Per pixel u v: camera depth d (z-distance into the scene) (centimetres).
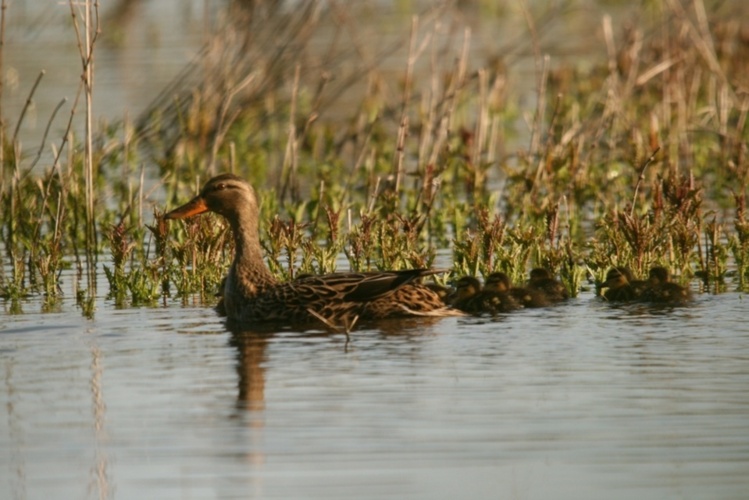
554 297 1361
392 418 921
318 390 996
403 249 1528
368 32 3562
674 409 933
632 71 2345
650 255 1490
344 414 933
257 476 813
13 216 1759
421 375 1038
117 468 833
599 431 888
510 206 1859
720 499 773
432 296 1308
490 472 816
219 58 2398
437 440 873
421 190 1759
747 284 1442
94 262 1647
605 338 1161
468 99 2689
